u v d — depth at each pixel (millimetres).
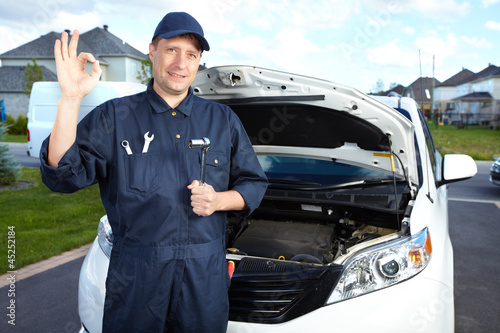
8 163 8852
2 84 38500
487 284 3809
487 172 12375
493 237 5336
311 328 1895
